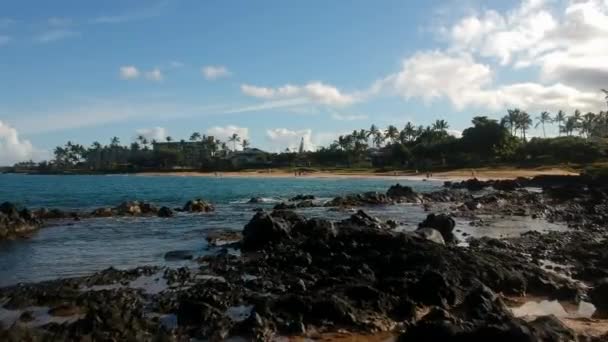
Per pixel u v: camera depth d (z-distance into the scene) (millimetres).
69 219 45344
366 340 14773
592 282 21234
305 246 25266
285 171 188125
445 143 170625
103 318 15602
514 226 39625
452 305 17266
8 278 22547
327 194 83500
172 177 184750
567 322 15891
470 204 56469
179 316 16281
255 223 28219
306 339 14797
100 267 24750
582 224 40906
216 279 21109
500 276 19859
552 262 24750
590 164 124500
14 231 35656
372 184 116438
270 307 16406
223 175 183750
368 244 24781
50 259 26859
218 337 14750
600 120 199375
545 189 75562
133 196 79938
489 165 149000
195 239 33406
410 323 15805
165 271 22750
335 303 16156
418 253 21797
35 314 17078
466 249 24281
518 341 12117
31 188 108375
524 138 190000
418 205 59875
